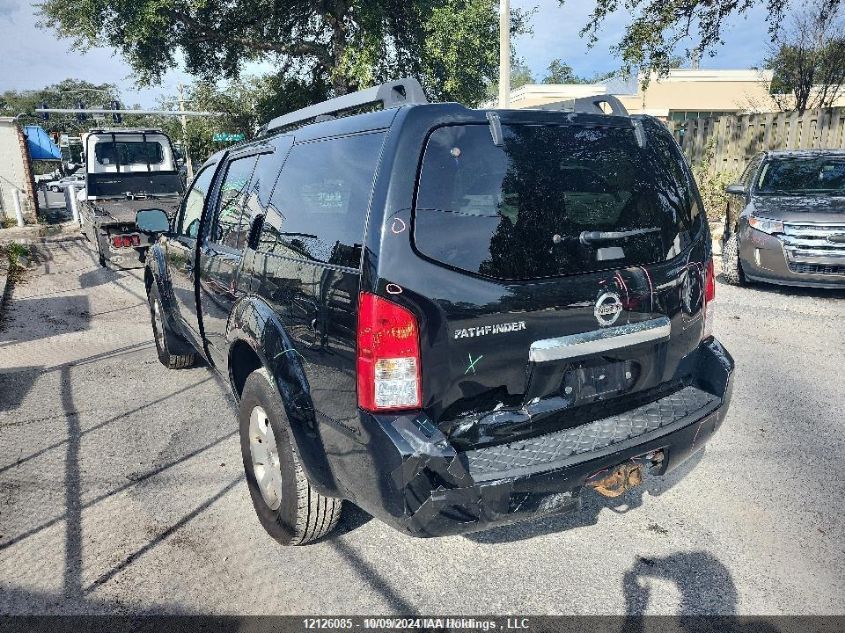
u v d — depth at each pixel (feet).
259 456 10.96
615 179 9.33
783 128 46.37
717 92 97.71
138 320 25.93
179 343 18.42
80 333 24.12
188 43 65.82
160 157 42.68
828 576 9.58
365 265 7.80
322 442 8.84
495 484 7.79
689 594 9.30
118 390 17.94
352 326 7.98
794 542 10.41
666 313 9.73
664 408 9.77
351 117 9.37
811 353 19.24
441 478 7.66
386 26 60.75
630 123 9.73
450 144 8.11
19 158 60.75
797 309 24.03
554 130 8.90
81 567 10.19
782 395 16.20
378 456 7.77
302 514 9.81
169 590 9.61
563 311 8.59
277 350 9.58
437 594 9.44
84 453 14.11
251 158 12.54
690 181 10.50
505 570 9.96
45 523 11.44
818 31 60.64
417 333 7.73
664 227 9.81
